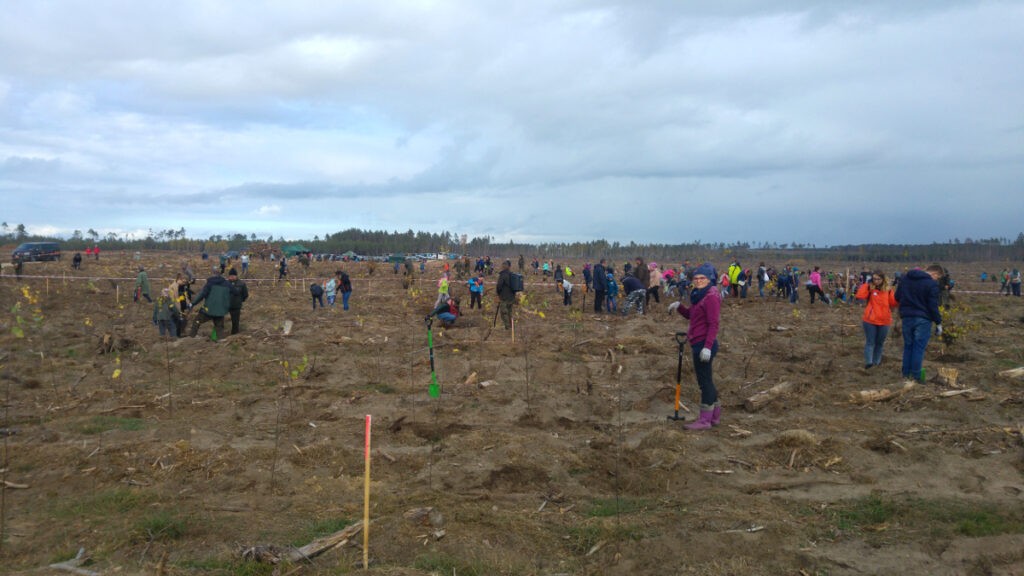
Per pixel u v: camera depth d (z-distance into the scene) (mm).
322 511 4695
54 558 3941
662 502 4926
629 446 6355
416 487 5242
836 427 6852
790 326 15695
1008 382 8414
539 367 10156
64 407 7637
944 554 3900
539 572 3814
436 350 11773
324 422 7230
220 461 5727
